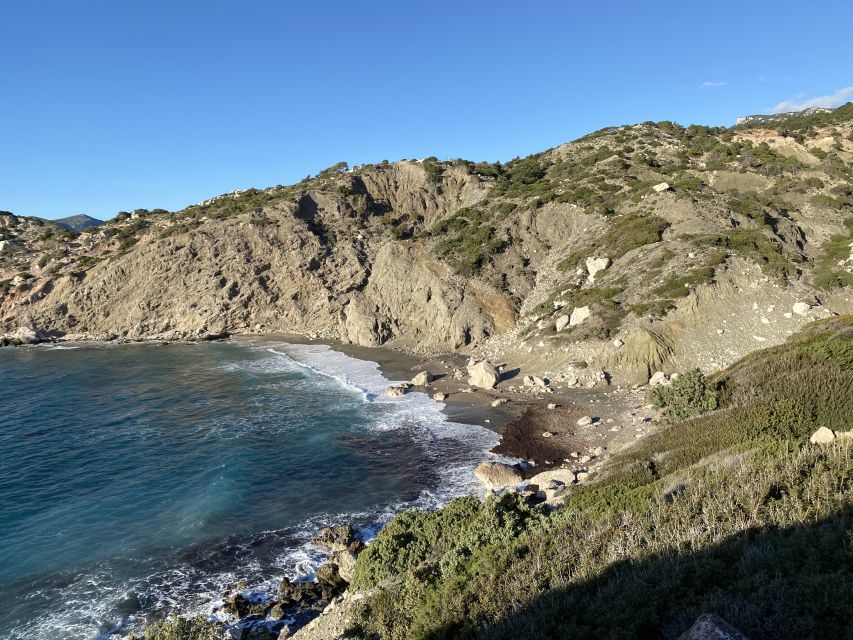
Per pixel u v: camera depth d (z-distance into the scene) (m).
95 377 46.66
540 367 40.28
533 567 12.23
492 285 55.84
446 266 58.81
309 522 21.56
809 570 8.73
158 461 27.47
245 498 23.42
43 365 52.44
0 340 66.31
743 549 10.27
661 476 18.47
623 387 35.06
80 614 16.11
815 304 36.31
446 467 26.19
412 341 56.47
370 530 20.81
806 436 19.23
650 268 44.16
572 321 42.72
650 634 8.71
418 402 36.66
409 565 15.51
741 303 37.91
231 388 41.94
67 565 18.56
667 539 11.53
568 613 9.88
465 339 52.16
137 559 19.02
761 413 21.42
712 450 19.20
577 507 15.98
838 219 51.88
